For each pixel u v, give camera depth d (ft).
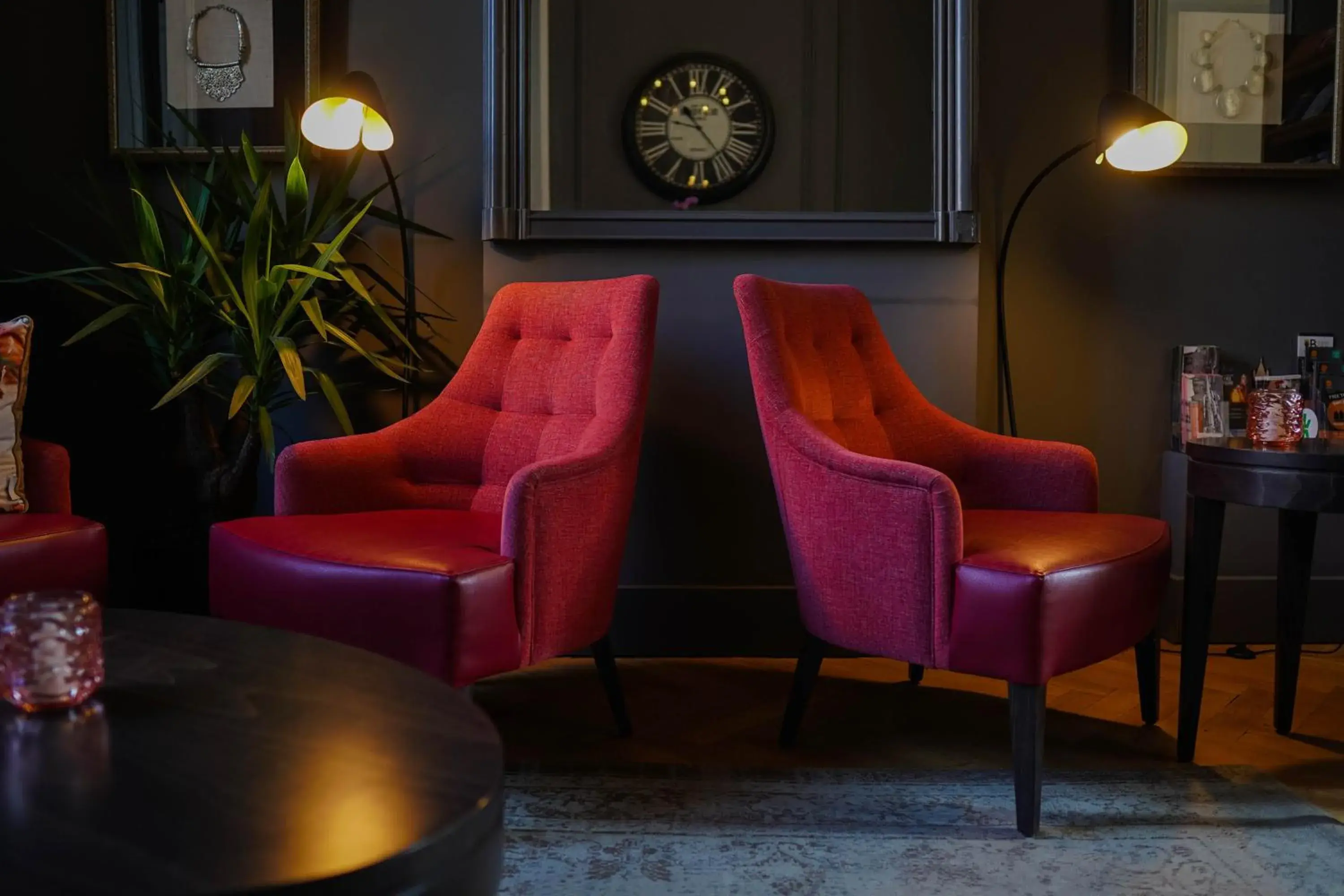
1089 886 4.76
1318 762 6.33
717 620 8.62
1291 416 6.91
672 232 8.38
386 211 8.39
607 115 9.05
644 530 8.59
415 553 5.41
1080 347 9.21
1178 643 8.96
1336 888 4.73
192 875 2.04
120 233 8.00
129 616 4.20
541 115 8.72
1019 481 7.30
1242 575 8.96
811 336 7.22
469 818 2.36
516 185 8.43
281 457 6.70
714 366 8.51
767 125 9.14
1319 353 9.21
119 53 9.00
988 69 9.02
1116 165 7.96
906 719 7.13
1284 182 9.20
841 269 8.48
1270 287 9.24
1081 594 5.44
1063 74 9.05
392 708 3.10
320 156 8.91
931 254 8.48
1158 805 5.66
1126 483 9.30
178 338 7.78
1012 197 9.08
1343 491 5.63
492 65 8.38
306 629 5.43
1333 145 9.07
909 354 8.52
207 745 2.77
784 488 6.45
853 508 5.93
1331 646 8.91
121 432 9.14
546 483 5.65
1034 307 9.17
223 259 7.89
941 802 5.70
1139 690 7.14
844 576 6.05
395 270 8.96
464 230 8.92
